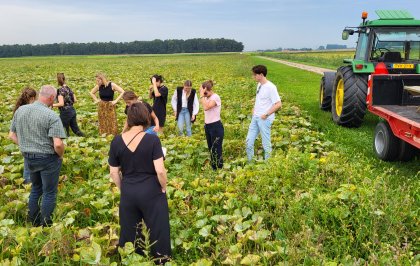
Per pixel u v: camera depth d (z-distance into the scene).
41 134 4.71
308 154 6.62
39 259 4.03
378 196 4.80
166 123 10.56
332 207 4.94
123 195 3.89
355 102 9.39
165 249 3.97
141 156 3.81
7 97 15.26
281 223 4.59
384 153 7.07
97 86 9.46
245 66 33.09
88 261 3.71
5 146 7.95
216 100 6.87
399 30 9.60
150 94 9.25
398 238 4.03
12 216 5.21
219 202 5.46
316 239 4.10
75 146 7.98
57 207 5.14
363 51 10.05
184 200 5.53
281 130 9.15
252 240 4.34
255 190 5.43
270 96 6.74
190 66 40.12
